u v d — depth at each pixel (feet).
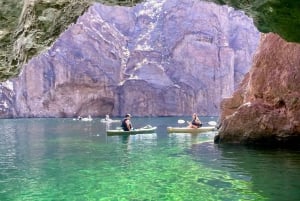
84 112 223.30
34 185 32.99
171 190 30.12
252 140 57.26
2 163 45.57
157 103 222.69
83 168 41.11
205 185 31.37
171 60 232.94
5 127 124.36
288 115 53.57
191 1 239.50
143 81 221.46
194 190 29.84
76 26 221.87
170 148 58.18
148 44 238.89
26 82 215.51
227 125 60.13
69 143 69.10
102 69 222.89
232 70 238.07
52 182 34.09
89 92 222.28
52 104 219.41
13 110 211.20
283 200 25.98
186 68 231.09
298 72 52.70
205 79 231.91
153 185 32.09
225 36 241.55
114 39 233.55
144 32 247.29
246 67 247.09
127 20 253.24
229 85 236.02
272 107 56.29
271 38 58.75
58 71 218.18
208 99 231.91
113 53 226.79
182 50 231.91
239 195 27.71
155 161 45.14
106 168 40.83
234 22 253.85
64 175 37.24
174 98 223.51
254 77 60.13
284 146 55.11
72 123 145.69
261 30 29.66
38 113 217.77
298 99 52.31
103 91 222.69
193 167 40.09
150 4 260.83
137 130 88.17
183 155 49.80
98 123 144.36
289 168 37.58
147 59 229.86
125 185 32.35
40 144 68.23
